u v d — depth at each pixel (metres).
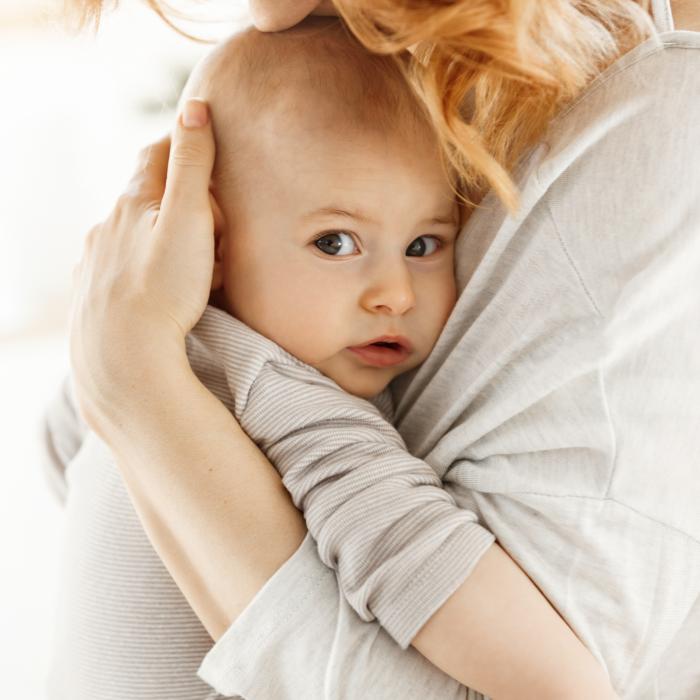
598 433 0.64
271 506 0.67
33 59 2.88
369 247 0.70
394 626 0.63
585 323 0.64
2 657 1.87
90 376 0.71
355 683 0.63
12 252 3.00
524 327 0.67
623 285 0.63
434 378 0.74
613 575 0.65
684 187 0.61
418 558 0.63
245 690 0.65
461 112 0.75
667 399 0.64
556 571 0.65
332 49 0.69
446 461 0.73
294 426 0.69
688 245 0.62
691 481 0.66
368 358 0.74
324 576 0.66
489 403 0.69
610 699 0.63
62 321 3.07
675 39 0.62
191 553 0.69
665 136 0.62
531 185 0.66
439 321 0.74
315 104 0.68
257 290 0.72
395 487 0.65
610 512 0.65
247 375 0.70
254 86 0.70
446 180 0.71
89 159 3.01
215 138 0.73
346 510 0.65
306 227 0.69
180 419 0.68
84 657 0.81
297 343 0.72
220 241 0.75
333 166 0.68
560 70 0.62
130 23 2.62
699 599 0.71
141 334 0.71
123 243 0.77
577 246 0.65
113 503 0.80
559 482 0.66
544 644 0.62
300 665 0.64
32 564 2.12
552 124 0.67
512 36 0.59
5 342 2.98
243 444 0.69
